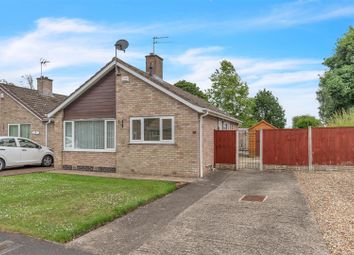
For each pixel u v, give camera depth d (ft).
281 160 51.57
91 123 53.83
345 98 93.71
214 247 18.57
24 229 21.08
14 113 72.69
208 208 27.50
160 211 26.68
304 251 17.80
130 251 18.08
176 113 46.88
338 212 25.23
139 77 49.01
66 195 31.78
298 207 27.20
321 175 44.68
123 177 45.65
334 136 49.26
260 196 32.04
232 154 53.31
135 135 49.85
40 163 61.26
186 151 46.21
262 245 18.79
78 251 18.07
